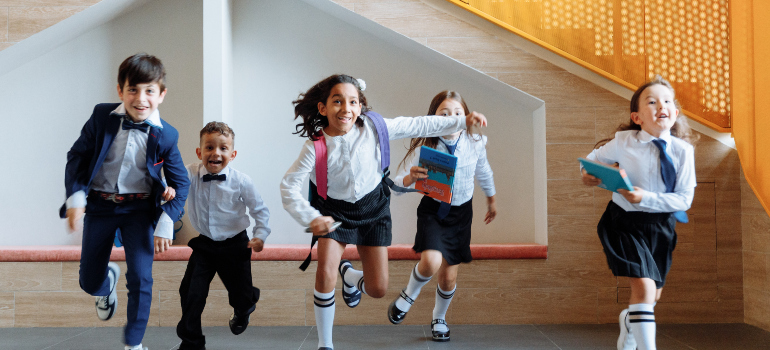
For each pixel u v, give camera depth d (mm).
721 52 3205
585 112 3281
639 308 1990
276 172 3678
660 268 2133
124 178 2182
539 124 3461
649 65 3229
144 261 2184
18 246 3504
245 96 3693
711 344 2650
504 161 3650
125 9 3570
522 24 3293
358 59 3691
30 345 2721
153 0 3680
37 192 3637
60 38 3492
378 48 3688
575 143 3279
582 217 3260
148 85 2113
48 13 3238
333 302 2178
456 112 2719
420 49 3420
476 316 3225
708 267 3195
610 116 3271
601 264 3242
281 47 3707
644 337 1958
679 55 3221
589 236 3252
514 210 3648
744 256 3178
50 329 3100
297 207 2045
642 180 2123
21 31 3227
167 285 3184
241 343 2768
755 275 3068
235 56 3695
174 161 2266
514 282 3234
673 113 2082
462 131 2771
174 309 3180
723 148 3225
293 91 3693
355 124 2180
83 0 3262
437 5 3346
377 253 2203
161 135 2193
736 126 3098
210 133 2533
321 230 1936
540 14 3285
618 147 2186
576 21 3268
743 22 3008
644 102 2104
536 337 2857
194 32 3682
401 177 2822
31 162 3639
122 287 3176
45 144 3641
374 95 3678
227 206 2551
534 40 3279
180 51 3676
